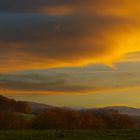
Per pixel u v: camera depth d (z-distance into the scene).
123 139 36.91
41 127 73.62
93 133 42.19
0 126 73.56
